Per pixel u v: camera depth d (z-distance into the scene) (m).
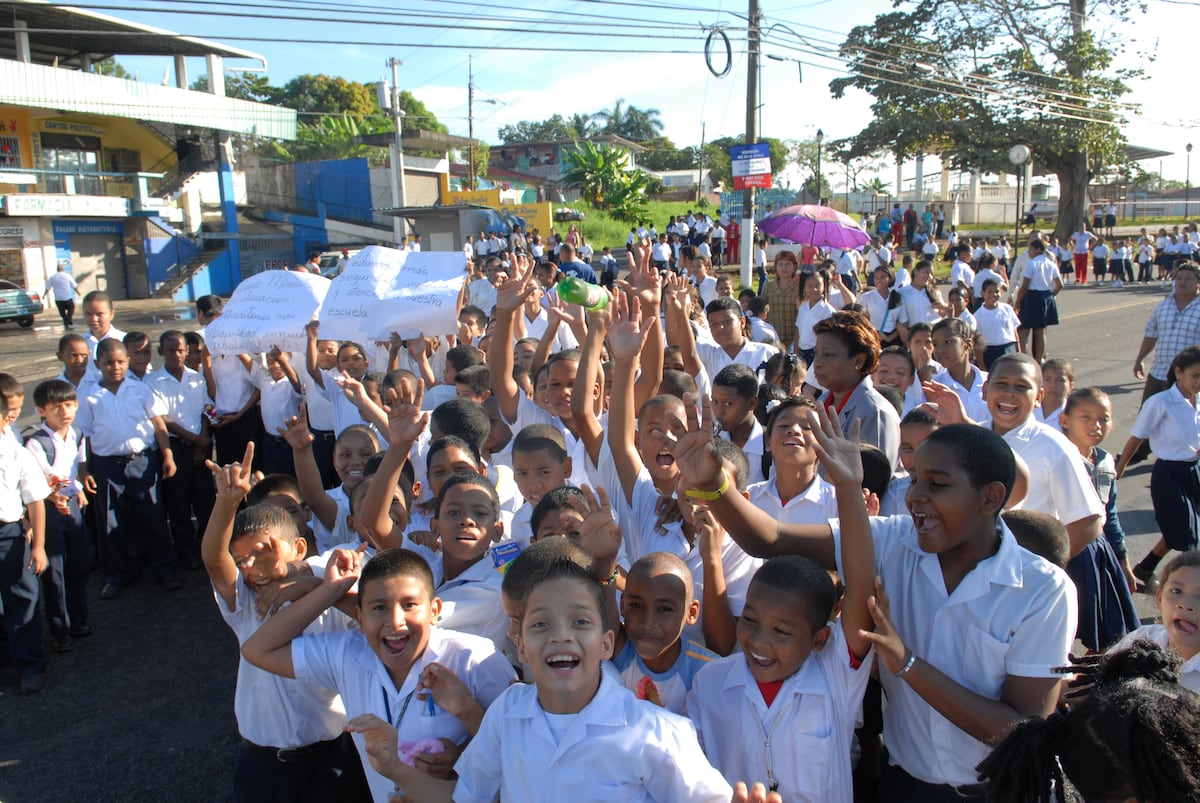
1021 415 3.80
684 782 2.10
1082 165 30.89
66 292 22.62
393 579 2.57
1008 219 42.31
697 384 4.93
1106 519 4.63
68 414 5.41
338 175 36.78
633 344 3.34
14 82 25.19
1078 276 26.27
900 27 30.83
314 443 6.74
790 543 2.63
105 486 6.05
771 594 2.39
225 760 4.21
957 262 15.16
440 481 3.58
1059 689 2.34
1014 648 2.26
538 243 26.89
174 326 22.41
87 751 4.30
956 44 30.06
